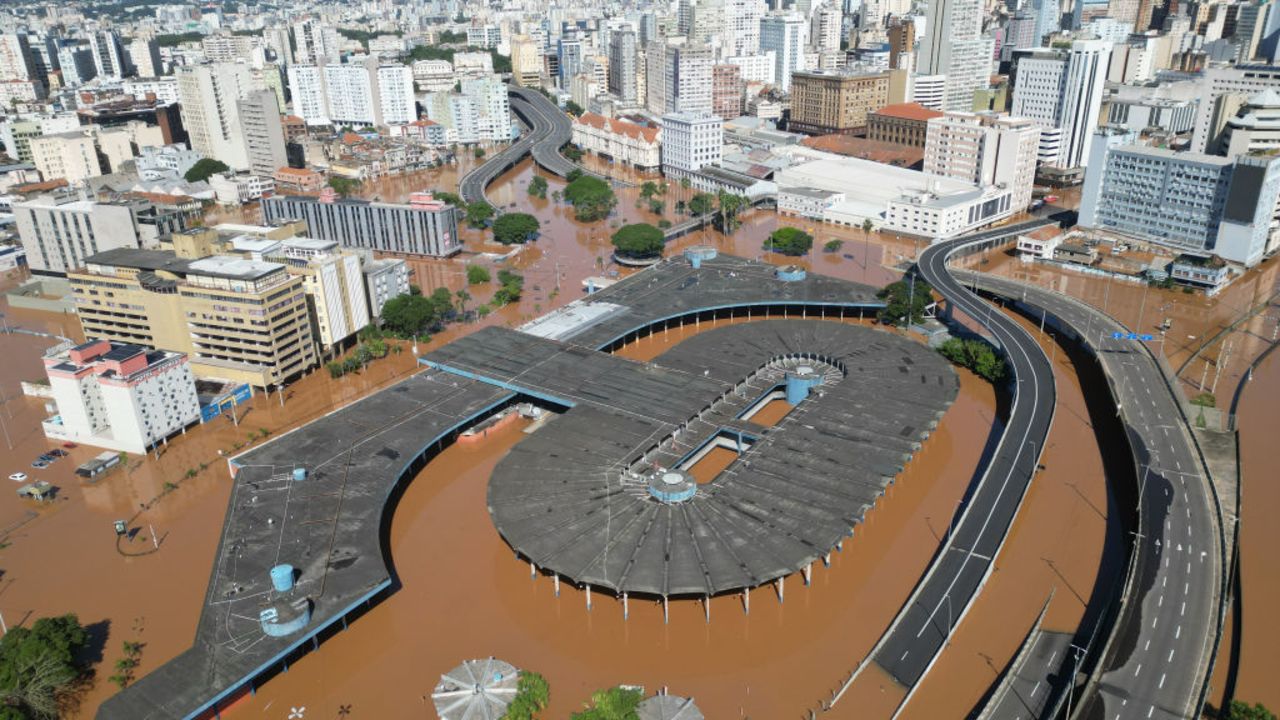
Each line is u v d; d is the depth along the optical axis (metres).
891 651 183.25
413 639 191.88
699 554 199.62
